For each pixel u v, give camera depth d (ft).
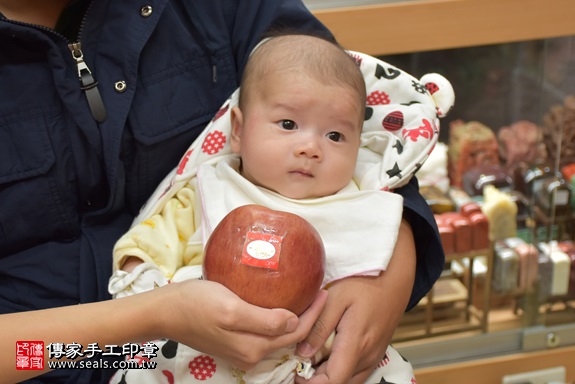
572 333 6.48
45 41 3.53
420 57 6.10
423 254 3.90
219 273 2.96
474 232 6.22
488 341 6.43
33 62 3.67
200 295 2.89
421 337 6.40
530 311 6.52
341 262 3.44
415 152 3.83
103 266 3.87
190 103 4.01
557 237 6.39
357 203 3.63
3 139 3.66
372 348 3.33
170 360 3.36
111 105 3.72
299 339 2.99
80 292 3.83
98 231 3.98
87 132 3.67
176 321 2.95
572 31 5.42
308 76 3.62
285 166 3.60
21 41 3.62
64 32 3.88
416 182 4.01
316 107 3.60
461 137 6.59
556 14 5.34
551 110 6.09
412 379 3.76
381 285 3.41
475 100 6.46
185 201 3.96
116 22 3.72
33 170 3.69
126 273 3.65
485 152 6.64
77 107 3.64
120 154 3.89
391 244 3.46
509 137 6.59
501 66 6.27
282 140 3.60
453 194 6.61
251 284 2.90
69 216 3.90
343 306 3.29
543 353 6.43
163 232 3.84
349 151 3.71
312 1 5.23
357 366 3.34
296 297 2.94
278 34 4.07
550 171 6.23
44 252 3.89
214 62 4.03
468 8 5.24
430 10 5.22
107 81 3.74
